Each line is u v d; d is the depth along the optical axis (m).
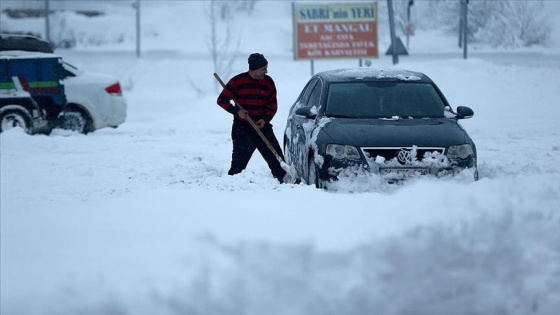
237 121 27.31
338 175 23.62
